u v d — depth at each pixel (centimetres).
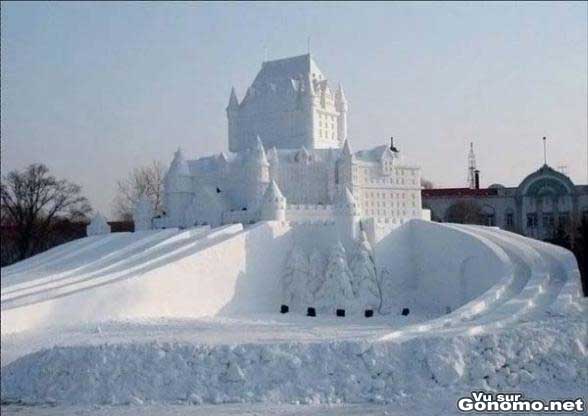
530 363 2992
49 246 11025
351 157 7125
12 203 10012
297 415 2566
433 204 11950
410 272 6744
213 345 3119
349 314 6072
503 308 3938
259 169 7188
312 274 6381
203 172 7825
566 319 3591
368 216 7156
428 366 2939
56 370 3147
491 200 11431
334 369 2977
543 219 10931
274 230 6431
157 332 4309
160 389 2945
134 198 12256
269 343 3159
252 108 8362
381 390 2864
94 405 2864
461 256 6050
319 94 8081
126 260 5919
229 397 2861
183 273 5659
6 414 2758
